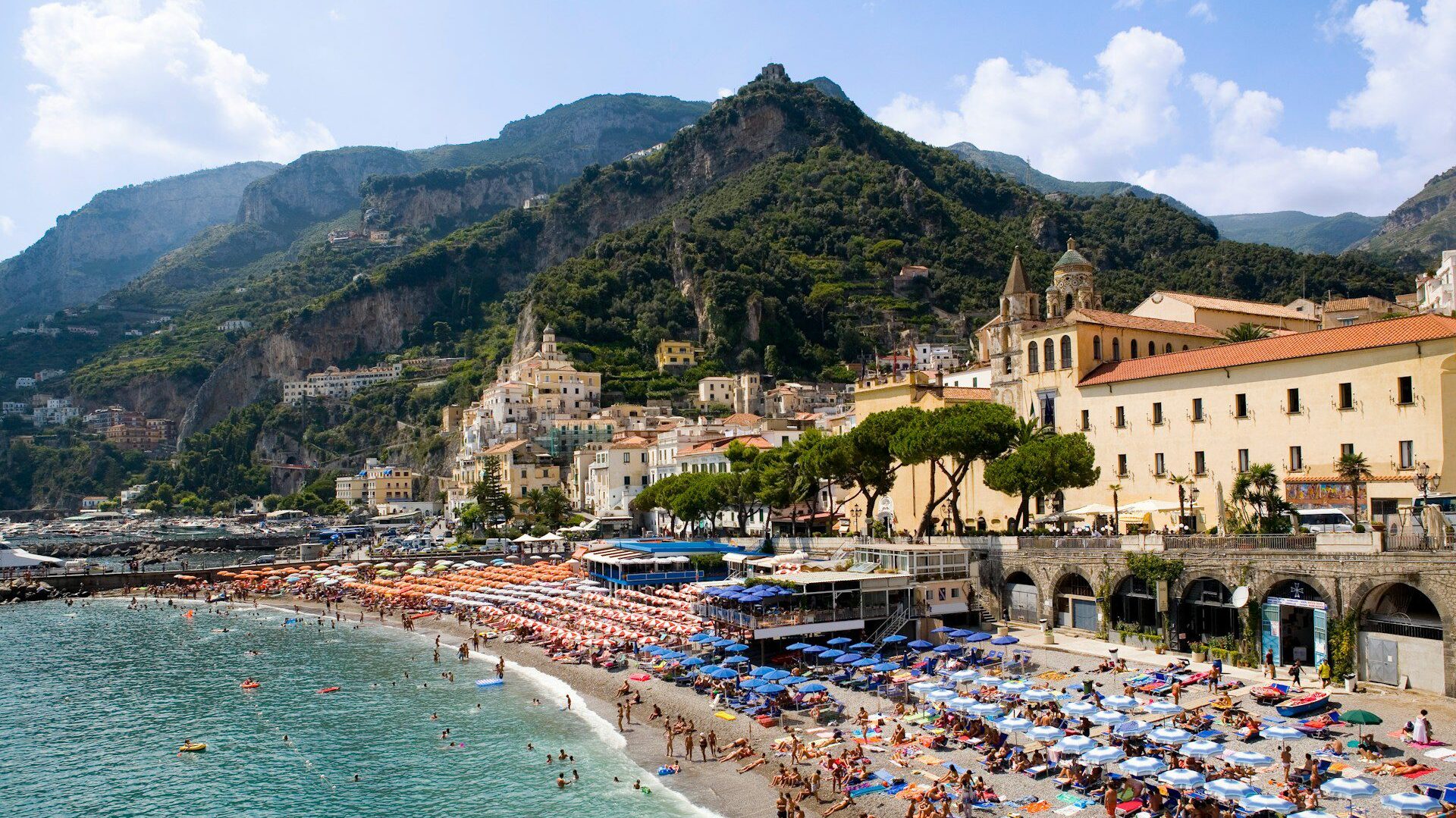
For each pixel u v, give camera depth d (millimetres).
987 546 93875
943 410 102562
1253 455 87000
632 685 86500
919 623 89812
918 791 54250
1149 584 78688
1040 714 61562
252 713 85125
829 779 58469
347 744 75062
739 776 61562
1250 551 71000
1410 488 74125
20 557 182500
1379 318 132750
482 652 108125
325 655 110438
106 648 118375
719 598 91625
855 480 121500
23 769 71562
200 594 164250
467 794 63000
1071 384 105125
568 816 57906
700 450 180750
